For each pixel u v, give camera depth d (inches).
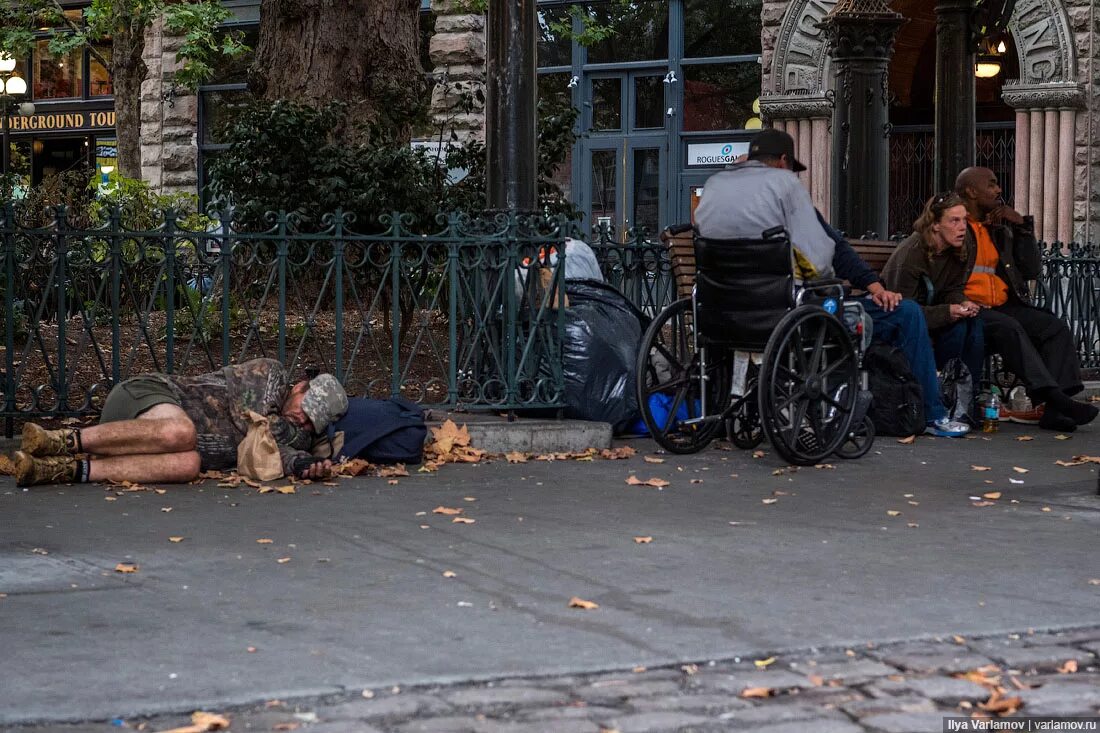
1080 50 784.3
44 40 1295.5
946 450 350.9
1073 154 791.1
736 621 182.5
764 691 152.9
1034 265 399.5
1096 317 494.9
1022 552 227.9
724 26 940.0
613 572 211.2
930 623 182.4
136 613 185.2
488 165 361.1
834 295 328.2
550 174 492.4
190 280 343.3
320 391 302.4
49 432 285.4
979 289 391.9
